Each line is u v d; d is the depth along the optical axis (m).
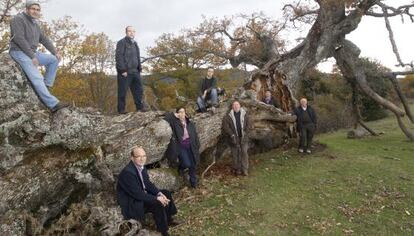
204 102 12.91
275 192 9.93
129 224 7.21
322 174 11.27
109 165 9.01
